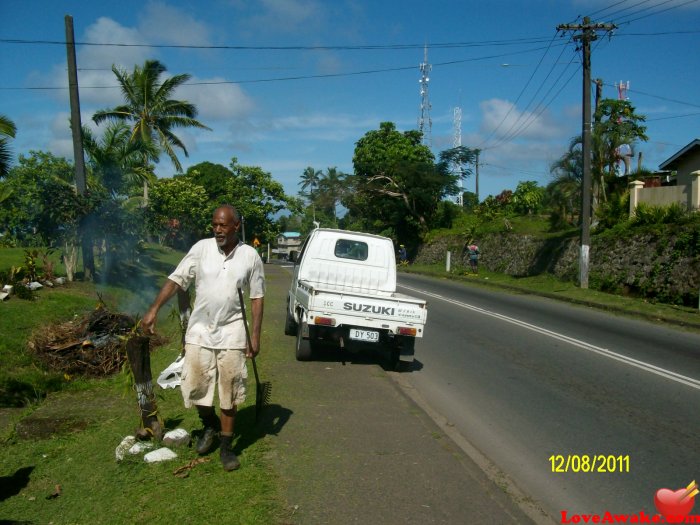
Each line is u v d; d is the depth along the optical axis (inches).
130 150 794.2
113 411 272.5
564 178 1102.4
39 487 188.4
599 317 646.5
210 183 2377.0
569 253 1027.3
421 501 168.4
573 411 279.7
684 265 725.3
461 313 629.9
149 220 684.7
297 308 382.0
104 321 391.5
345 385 291.7
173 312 270.7
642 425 260.8
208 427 195.3
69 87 613.9
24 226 1003.9
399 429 228.2
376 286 418.0
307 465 188.4
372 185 1786.4
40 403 295.1
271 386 281.9
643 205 885.2
